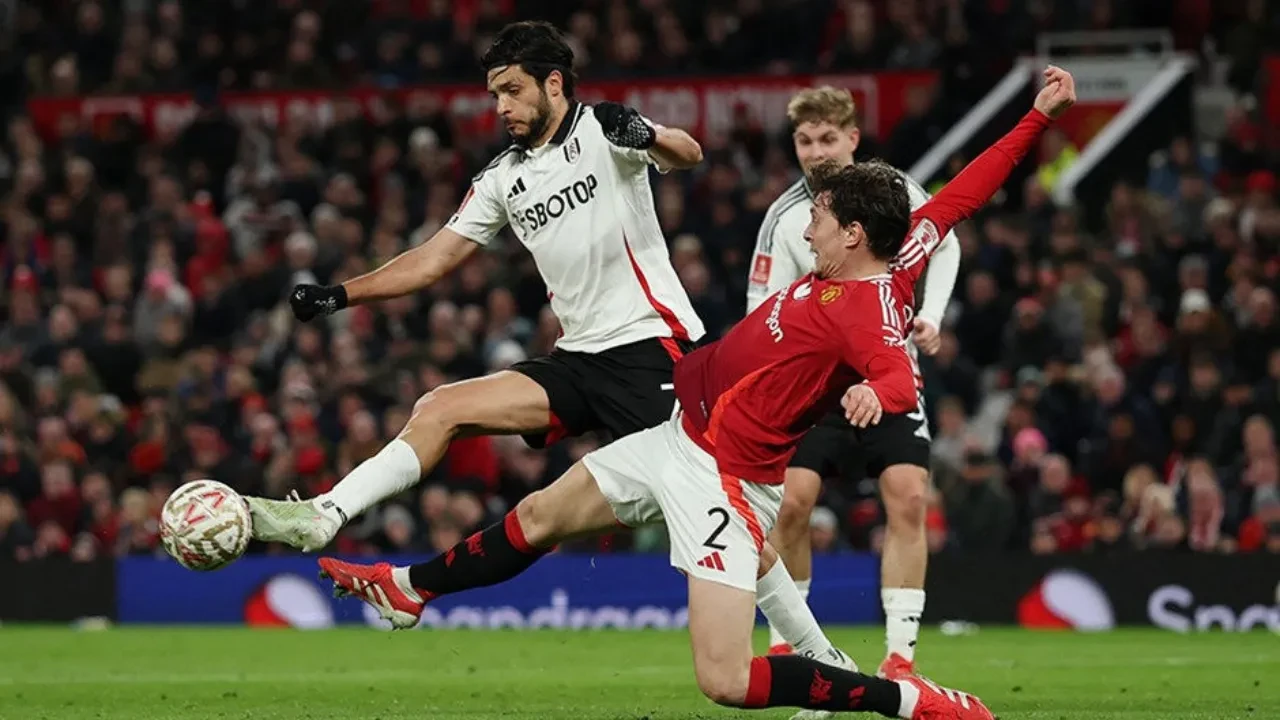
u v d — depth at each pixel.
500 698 32.53
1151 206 65.69
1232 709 30.02
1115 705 30.70
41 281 69.38
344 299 27.05
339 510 25.09
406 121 72.00
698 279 60.38
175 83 77.19
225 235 68.38
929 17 74.31
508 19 76.81
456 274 63.41
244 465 56.66
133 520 56.81
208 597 54.53
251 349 62.19
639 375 26.69
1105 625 50.62
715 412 23.14
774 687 22.98
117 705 31.73
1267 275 60.53
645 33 75.12
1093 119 73.44
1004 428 55.75
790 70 73.56
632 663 40.66
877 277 22.73
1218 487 52.53
